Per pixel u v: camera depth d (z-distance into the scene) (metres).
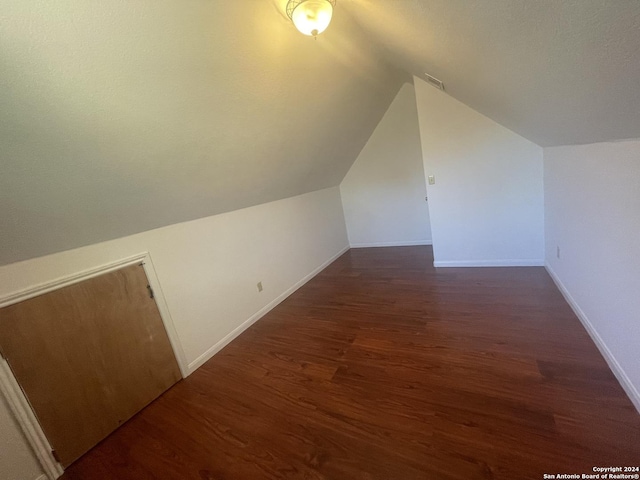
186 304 2.20
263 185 2.73
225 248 2.55
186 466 1.41
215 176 2.09
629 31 0.56
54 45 0.95
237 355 2.29
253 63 1.59
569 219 2.05
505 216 2.93
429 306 2.51
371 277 3.44
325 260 4.11
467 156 2.91
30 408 1.42
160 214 1.96
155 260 2.02
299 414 1.60
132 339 1.85
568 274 2.16
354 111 3.06
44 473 1.45
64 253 1.58
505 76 1.30
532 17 0.73
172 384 2.04
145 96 1.28
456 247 3.22
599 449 1.15
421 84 2.88
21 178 1.16
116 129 1.30
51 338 1.51
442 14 1.05
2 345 1.36
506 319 2.12
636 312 1.25
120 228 1.79
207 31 1.28
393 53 2.25
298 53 1.78
